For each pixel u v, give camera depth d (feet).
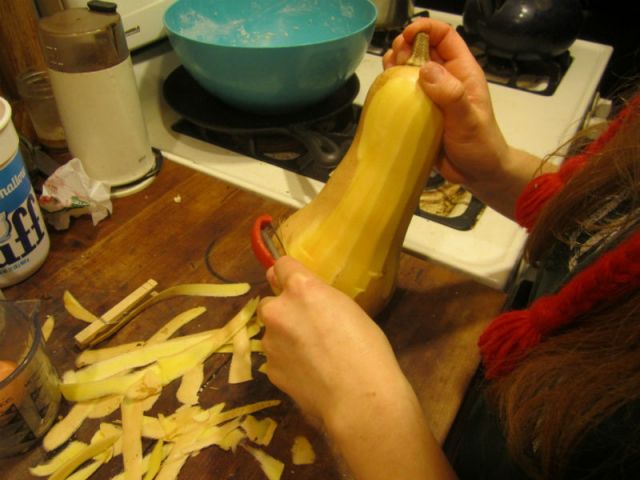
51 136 2.07
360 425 0.99
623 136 1.04
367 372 1.02
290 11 2.65
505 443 1.10
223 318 1.53
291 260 1.22
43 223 1.64
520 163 1.61
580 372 0.87
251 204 1.93
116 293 1.59
